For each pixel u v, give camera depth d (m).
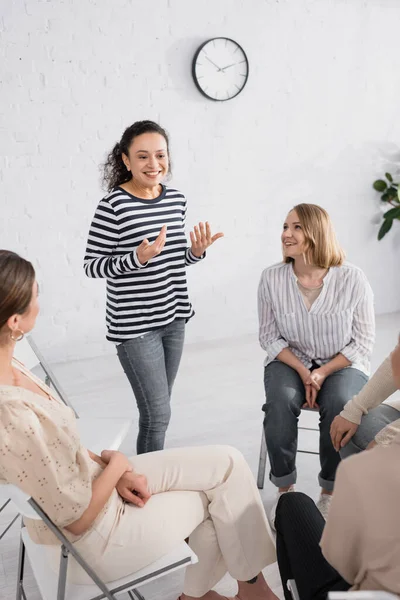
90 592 1.45
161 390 2.44
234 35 4.18
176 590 2.01
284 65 4.38
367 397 2.01
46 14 3.70
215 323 4.61
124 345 2.38
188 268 4.43
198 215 4.38
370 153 4.82
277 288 2.41
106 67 3.90
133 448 2.95
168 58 4.04
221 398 3.49
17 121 3.78
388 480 1.06
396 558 1.07
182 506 1.61
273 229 4.64
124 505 1.55
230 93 4.23
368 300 2.38
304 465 2.73
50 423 1.34
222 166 4.36
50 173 3.92
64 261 4.07
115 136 4.02
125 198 2.32
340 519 1.11
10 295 1.33
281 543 1.48
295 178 4.62
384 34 4.64
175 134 4.18
